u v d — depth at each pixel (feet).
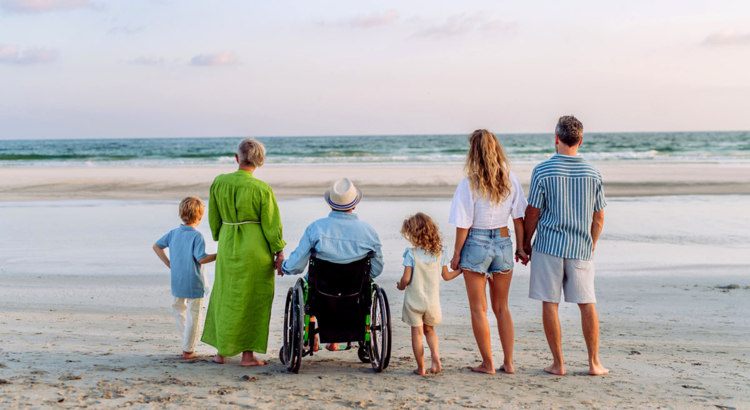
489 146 13.21
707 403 11.02
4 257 31.55
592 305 13.37
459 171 90.22
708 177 77.15
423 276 13.64
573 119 13.32
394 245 34.94
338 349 16.71
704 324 19.85
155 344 16.83
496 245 13.34
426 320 13.78
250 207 13.85
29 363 13.28
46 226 42.32
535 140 283.79
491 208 13.26
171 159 132.77
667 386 12.33
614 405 10.80
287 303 14.26
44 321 19.20
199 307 15.17
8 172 90.43
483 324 13.57
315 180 76.48
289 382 12.39
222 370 13.52
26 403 10.02
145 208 52.47
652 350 16.43
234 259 13.89
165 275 27.71
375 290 14.08
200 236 15.03
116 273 27.96
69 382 11.55
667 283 26.30
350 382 12.50
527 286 26.17
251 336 14.17
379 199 58.49
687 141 223.71
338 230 13.35
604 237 38.22
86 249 33.96
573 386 12.28
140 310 21.63
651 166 97.14
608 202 56.03
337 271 13.41
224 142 318.04
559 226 13.10
